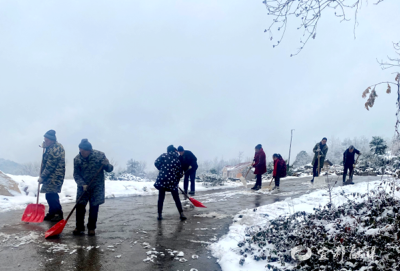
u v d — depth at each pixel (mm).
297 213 5414
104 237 4719
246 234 4637
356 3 3061
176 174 6207
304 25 3252
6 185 7977
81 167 4906
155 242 4488
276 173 10984
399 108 3131
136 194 10266
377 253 2984
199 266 3574
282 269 3176
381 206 4293
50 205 5797
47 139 5742
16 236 4602
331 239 3486
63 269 3375
